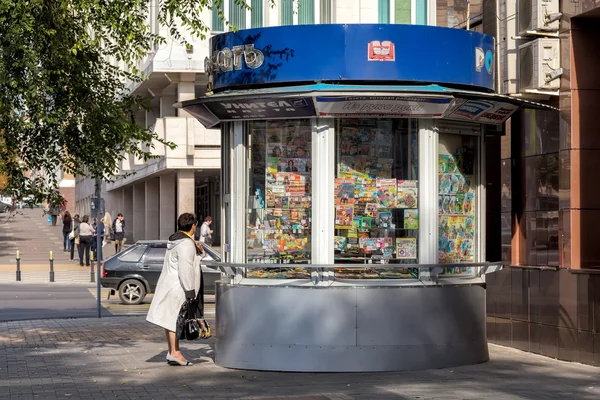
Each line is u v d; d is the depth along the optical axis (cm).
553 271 1267
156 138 1498
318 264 1114
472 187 1227
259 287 1148
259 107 1138
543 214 1336
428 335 1146
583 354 1196
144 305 2302
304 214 1154
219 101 1155
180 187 3834
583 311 1197
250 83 1169
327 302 1126
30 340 1499
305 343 1128
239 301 1163
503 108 1187
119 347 1399
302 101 1105
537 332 1309
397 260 1152
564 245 1250
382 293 1130
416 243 1159
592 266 1241
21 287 2933
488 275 1456
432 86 1112
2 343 1459
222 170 1232
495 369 1152
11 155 1445
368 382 1052
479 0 1513
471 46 1184
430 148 1155
